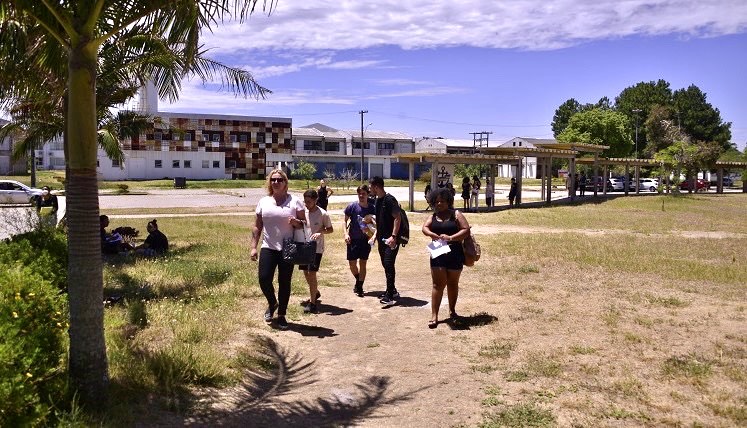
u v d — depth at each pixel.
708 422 4.62
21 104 12.47
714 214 29.62
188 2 4.98
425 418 4.88
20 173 64.12
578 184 45.06
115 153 14.46
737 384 5.40
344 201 39.31
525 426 4.64
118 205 34.97
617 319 7.74
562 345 6.64
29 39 6.23
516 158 34.19
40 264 7.86
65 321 5.80
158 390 5.14
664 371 5.73
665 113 74.50
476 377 5.77
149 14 5.04
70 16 4.43
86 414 4.36
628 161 45.12
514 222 24.28
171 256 13.17
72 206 4.50
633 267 12.12
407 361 6.30
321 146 84.75
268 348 6.67
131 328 6.71
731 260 13.55
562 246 15.74
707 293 9.51
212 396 5.20
